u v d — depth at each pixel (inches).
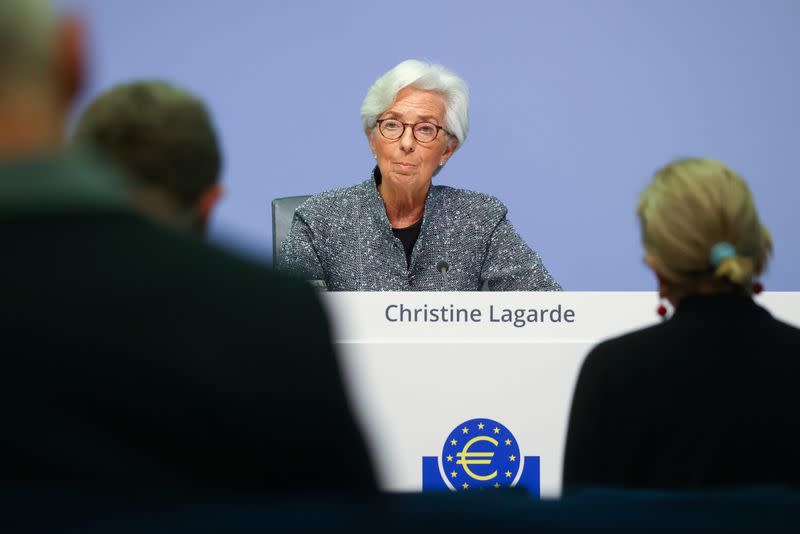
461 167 719.1
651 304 287.1
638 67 725.9
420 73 423.8
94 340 82.1
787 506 110.7
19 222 84.7
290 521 86.0
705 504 111.6
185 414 83.5
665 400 188.9
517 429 284.2
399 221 433.7
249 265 91.0
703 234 189.3
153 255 86.9
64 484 82.0
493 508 105.3
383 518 94.1
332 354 90.6
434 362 284.2
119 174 94.7
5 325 81.3
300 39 713.6
